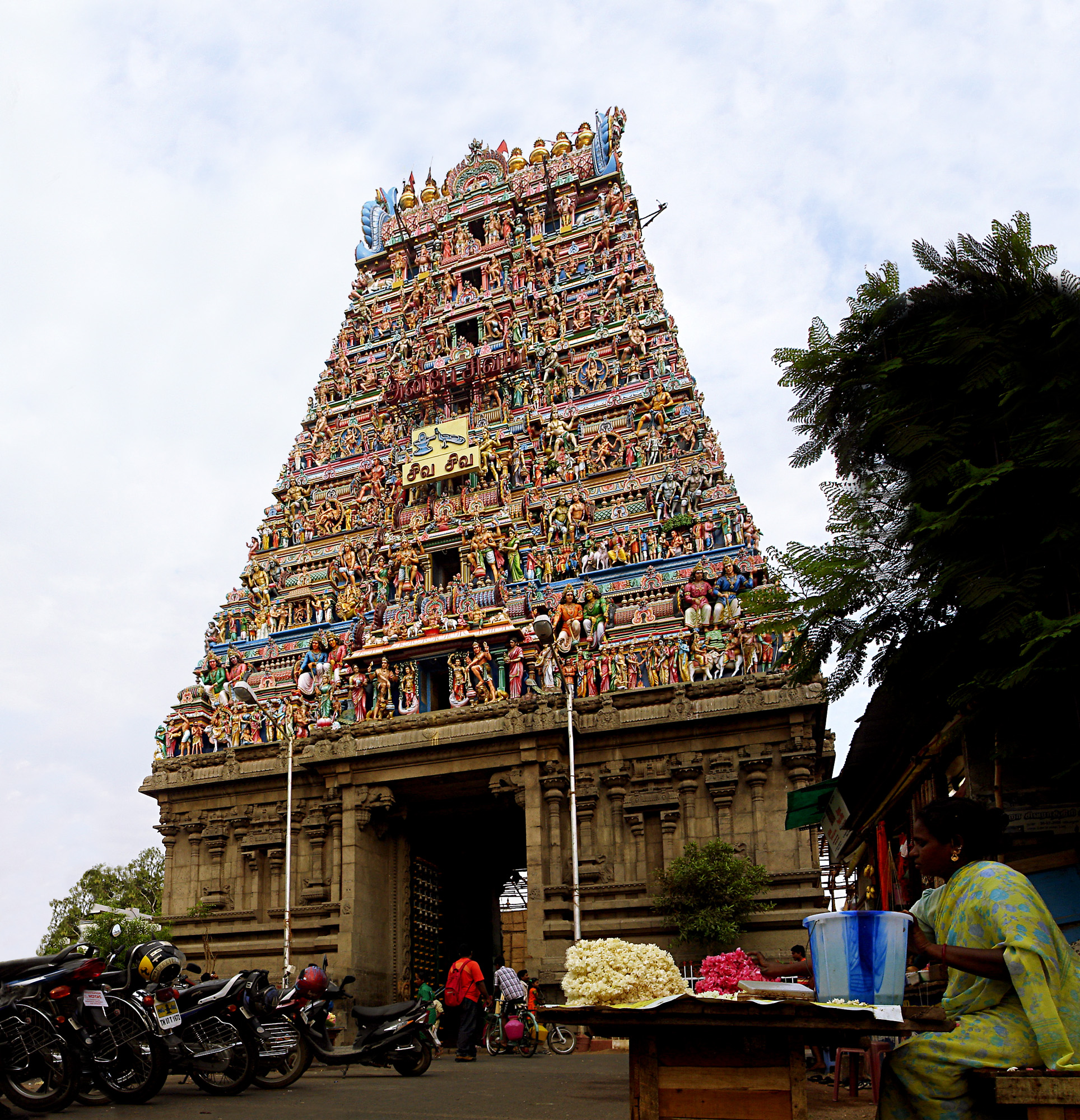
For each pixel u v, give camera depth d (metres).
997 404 14.22
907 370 15.48
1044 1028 5.96
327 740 42.53
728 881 33.41
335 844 41.59
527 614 44.66
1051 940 6.30
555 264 56.38
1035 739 14.59
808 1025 6.08
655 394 49.28
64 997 13.41
